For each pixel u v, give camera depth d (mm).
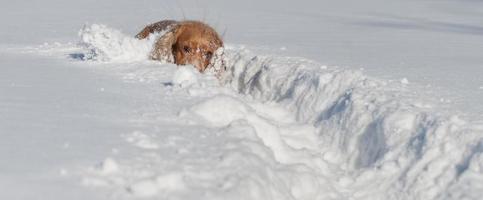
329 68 7055
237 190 3412
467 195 4180
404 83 6559
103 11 17328
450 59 8945
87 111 4941
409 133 5004
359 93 5883
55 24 13750
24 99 5273
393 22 16203
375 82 6305
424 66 8070
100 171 3439
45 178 3279
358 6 21781
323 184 4578
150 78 6848
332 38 11719
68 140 4004
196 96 5887
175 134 4387
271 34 12156
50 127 4309
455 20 17328
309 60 7816
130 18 15445
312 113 6324
